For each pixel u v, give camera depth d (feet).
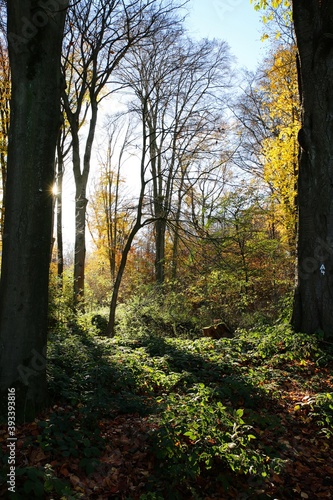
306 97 27.94
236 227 48.85
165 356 24.18
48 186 16.07
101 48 42.45
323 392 19.84
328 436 15.72
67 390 17.34
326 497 12.64
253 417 16.05
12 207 15.65
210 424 13.73
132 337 38.27
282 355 25.09
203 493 12.29
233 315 50.01
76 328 37.93
